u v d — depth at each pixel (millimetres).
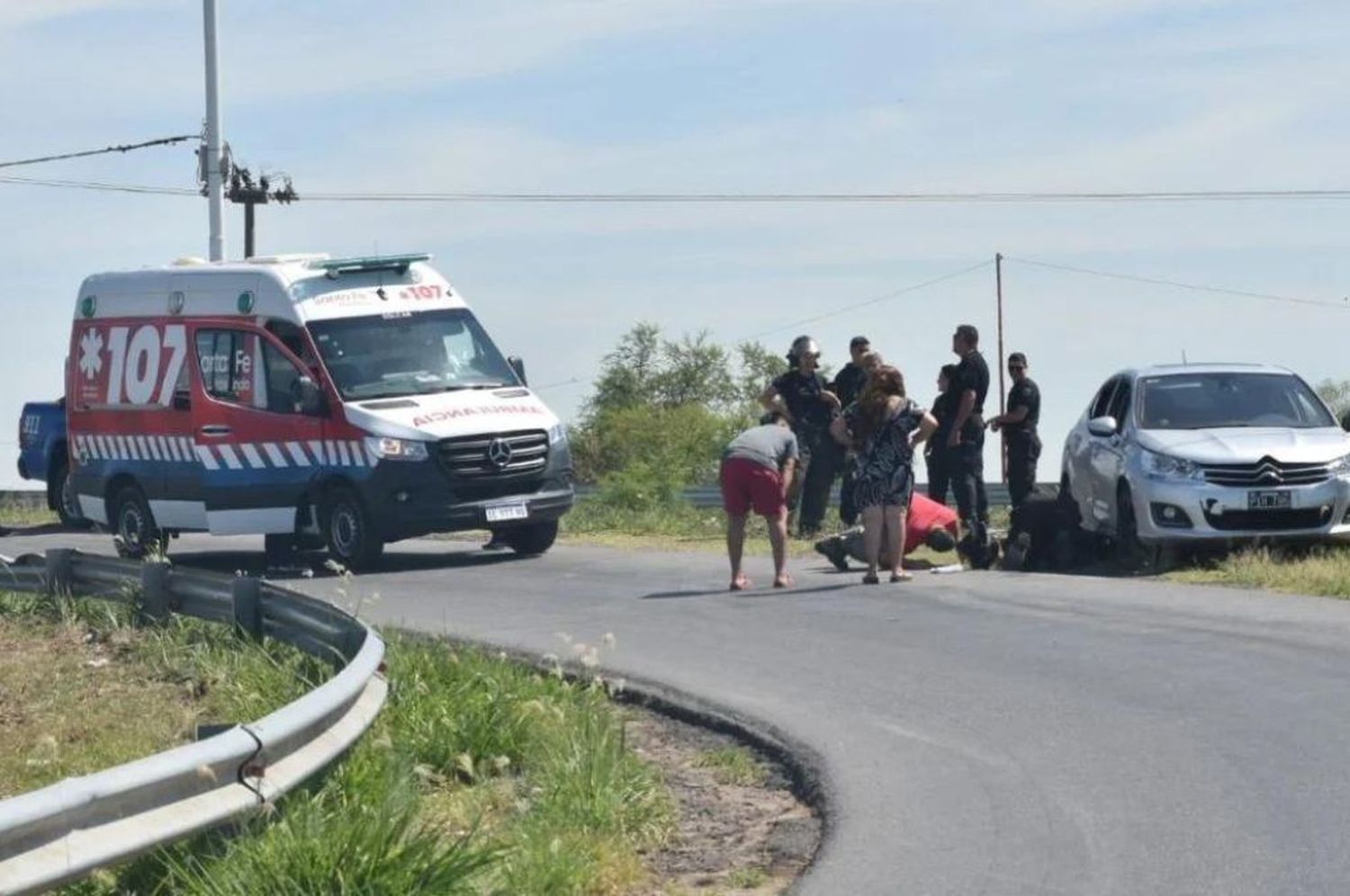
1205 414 26422
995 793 12633
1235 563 24000
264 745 10242
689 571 26969
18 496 50500
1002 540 27562
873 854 11203
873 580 24297
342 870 9492
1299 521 24703
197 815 9625
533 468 29234
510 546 31281
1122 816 11867
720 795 13375
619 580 26047
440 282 31094
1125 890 10281
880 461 24234
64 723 15852
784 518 24359
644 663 18297
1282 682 16109
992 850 11188
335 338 29484
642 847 11852
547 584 25891
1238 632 18938
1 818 8305
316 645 16781
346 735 11820
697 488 43188
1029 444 32000
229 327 30516
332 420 28828
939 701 15945
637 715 16281
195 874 9539
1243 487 24641
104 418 32750
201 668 17844
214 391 30578
